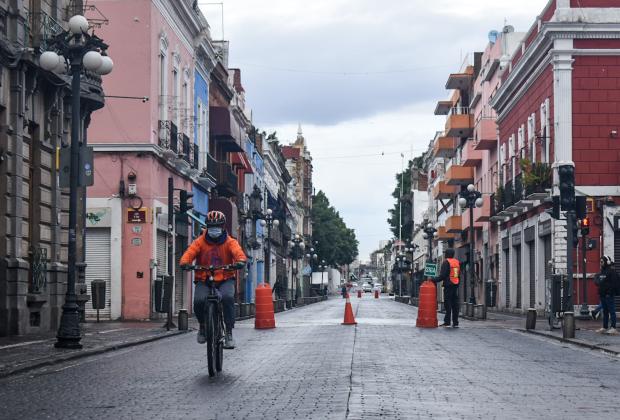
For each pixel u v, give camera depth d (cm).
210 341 1241
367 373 1279
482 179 6056
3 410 970
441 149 7469
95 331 2414
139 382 1216
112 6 3425
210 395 1065
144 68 3409
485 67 6031
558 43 3553
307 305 7319
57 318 2472
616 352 1698
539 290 3947
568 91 3556
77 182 1819
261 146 8212
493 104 5059
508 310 4781
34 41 2303
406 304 7175
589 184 3531
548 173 3659
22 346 1817
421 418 875
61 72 2350
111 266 3347
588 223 3169
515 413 922
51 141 2472
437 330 2436
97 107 2739
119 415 923
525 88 4238
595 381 1227
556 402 1010
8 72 2195
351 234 15275
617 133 3541
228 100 5741
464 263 6844
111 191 3362
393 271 13925
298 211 12669
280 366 1396
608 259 2317
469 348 1783
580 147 3544
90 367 1451
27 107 2288
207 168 4597
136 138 3372
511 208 4275
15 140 2205
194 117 4281
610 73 3556
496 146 5369
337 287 16900
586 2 3572
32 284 2319
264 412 923
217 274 1302
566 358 1599
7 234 2184
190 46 4269
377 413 902
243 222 6556
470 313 3366
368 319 3219
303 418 877
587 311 3247
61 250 2548
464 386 1144
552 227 3634
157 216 3462
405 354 1608
